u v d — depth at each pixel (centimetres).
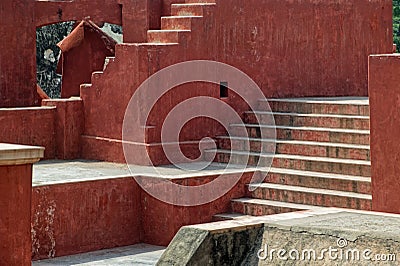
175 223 1334
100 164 1509
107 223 1348
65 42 1853
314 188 1330
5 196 948
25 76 1695
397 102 1152
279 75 1627
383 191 1173
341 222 958
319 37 1688
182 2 1678
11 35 1673
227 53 1552
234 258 942
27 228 966
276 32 1620
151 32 1531
